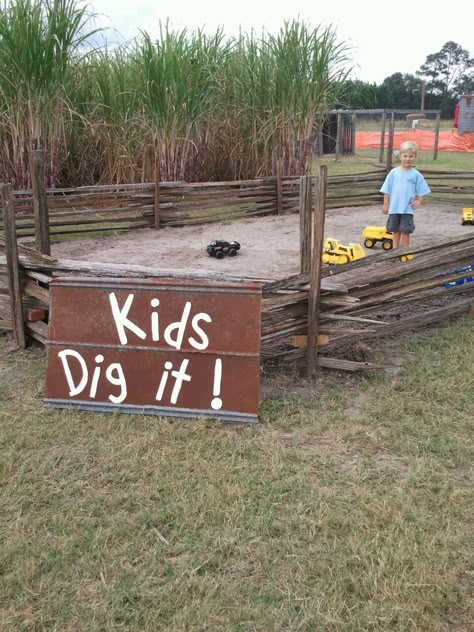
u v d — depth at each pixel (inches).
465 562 101.0
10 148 405.4
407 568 99.0
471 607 92.2
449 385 163.6
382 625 88.9
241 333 149.6
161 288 153.6
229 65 516.7
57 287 157.2
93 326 155.1
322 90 503.2
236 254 331.9
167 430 142.7
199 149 497.7
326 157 1095.6
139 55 487.5
